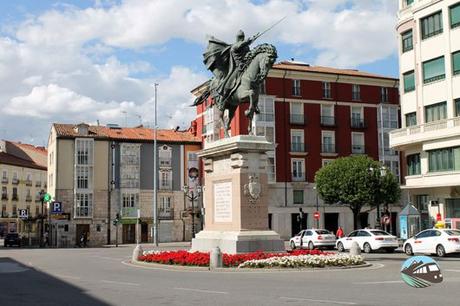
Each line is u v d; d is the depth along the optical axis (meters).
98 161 67.62
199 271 18.91
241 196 20.52
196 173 60.94
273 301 11.29
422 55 44.59
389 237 34.44
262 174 20.97
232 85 21.86
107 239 66.81
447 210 42.81
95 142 67.69
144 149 70.12
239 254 19.77
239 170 20.67
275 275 17.16
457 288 13.43
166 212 69.88
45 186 107.00
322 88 69.06
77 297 12.94
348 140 69.44
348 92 70.25
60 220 65.25
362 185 54.22
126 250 45.38
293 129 67.00
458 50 41.44
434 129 42.50
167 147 70.75
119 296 12.81
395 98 72.50
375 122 71.12
